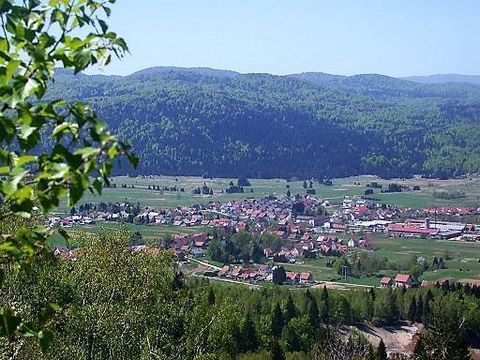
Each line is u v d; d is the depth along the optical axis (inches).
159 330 1047.0
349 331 3380.9
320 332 2930.6
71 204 183.0
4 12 220.4
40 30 227.6
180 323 1101.1
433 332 1697.8
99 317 910.4
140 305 1031.6
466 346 1662.2
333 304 3479.3
